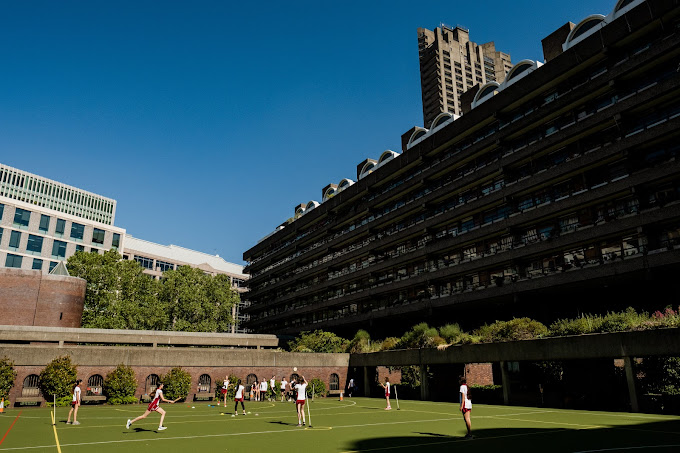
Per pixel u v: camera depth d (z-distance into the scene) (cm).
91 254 6178
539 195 4172
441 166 5150
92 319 5734
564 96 3941
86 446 1420
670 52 3306
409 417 2297
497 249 4444
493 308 4684
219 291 7312
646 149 3472
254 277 9469
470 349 3231
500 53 14462
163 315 6266
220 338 5881
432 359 3569
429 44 14225
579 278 3647
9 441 1538
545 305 4184
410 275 5391
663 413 2205
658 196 3341
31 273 4884
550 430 1656
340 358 4628
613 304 3750
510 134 4388
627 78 3584
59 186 11338
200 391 3884
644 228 3331
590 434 1520
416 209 5484
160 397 1888
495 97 4550
